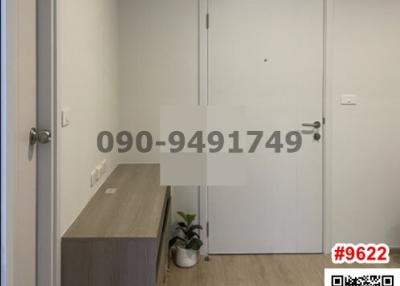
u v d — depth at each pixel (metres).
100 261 1.83
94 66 2.50
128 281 1.84
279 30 3.41
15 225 1.51
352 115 3.49
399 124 3.51
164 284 2.76
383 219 3.54
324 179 3.50
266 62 3.43
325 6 3.40
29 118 1.65
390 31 3.46
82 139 2.23
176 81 3.44
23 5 1.56
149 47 3.42
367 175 3.53
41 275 1.77
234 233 3.52
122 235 1.86
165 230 2.75
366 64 3.47
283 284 2.98
